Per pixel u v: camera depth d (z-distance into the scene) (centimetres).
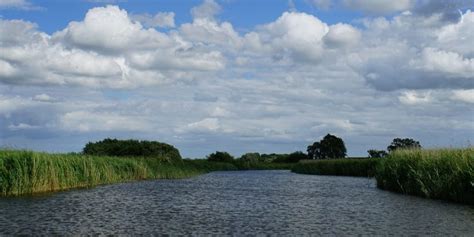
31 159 3669
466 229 2158
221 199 3644
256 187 5178
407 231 2119
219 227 2234
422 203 3178
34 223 2247
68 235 1980
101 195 3688
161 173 6769
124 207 2972
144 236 1984
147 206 3061
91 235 1991
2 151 3578
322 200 3572
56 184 3938
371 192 4238
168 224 2306
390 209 2903
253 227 2242
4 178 3400
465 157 3117
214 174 9519
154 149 8238
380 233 2080
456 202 3197
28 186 3578
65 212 2642
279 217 2594
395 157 4281
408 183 3897
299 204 3288
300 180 6856
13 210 2662
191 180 6500
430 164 3534
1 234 1966
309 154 17512
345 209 2956
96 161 5156
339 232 2111
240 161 15075
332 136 16888
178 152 8706
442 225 2269
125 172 5859
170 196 3812
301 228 2219
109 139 8525
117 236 1978
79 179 4450
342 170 8962
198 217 2569
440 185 3356
